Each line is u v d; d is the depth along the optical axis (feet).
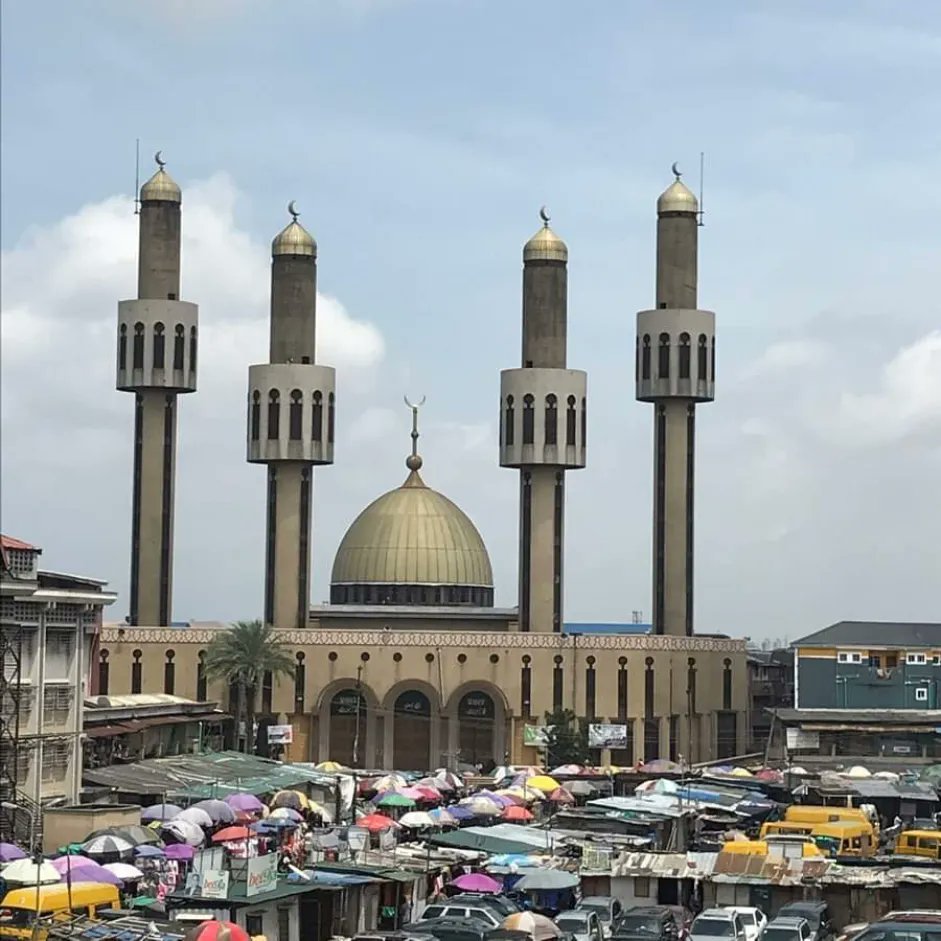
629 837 417.28
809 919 312.29
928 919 301.02
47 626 438.81
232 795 443.32
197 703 623.36
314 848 381.19
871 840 398.21
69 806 416.26
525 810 473.67
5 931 272.31
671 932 309.83
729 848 356.38
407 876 344.28
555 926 298.15
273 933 308.81
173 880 337.72
